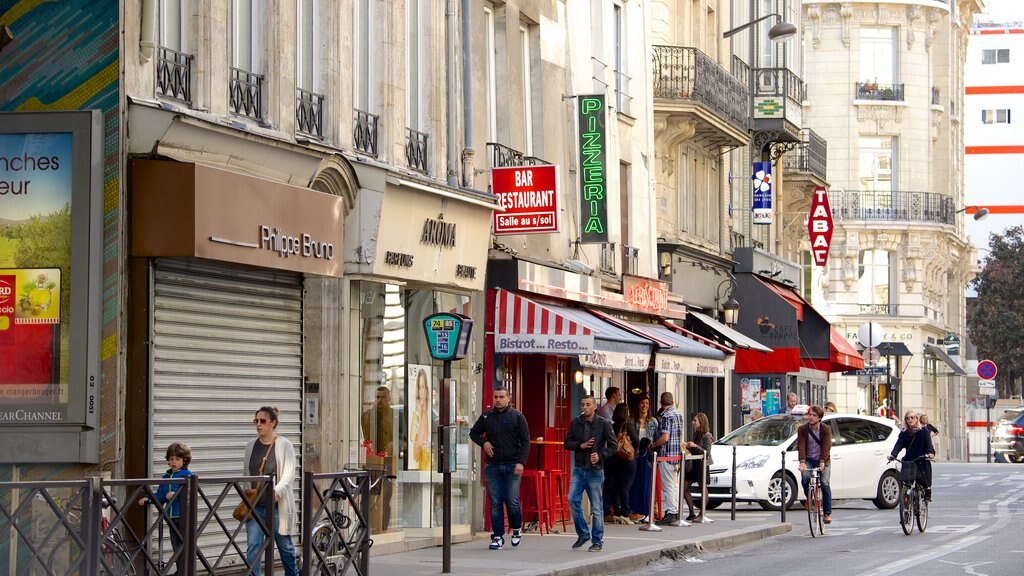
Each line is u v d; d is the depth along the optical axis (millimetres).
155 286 16906
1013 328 96875
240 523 14516
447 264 24031
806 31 73312
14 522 12539
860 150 73188
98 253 16109
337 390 21172
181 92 17734
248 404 18812
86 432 16109
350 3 21719
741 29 40750
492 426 22172
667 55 36906
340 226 20438
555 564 19906
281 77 19688
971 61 108625
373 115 22500
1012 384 100938
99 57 16250
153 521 13422
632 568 21125
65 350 16125
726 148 42844
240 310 18641
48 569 12656
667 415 26781
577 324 25047
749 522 28547
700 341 33312
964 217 82062
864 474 33750
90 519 12805
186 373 17547
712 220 42312
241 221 17812
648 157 35438
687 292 38906
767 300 43125
